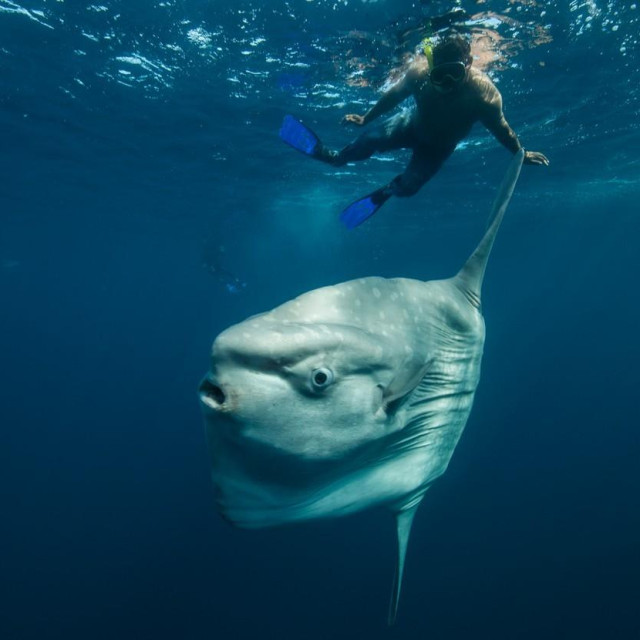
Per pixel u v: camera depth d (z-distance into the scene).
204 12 9.84
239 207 28.91
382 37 9.84
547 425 40.94
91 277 85.62
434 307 2.75
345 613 18.33
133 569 22.62
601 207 32.53
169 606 19.66
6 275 77.94
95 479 34.59
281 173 21.28
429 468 2.73
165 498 29.97
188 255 54.84
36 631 19.28
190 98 13.80
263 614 18.67
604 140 17.83
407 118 6.07
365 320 2.24
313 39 10.32
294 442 1.67
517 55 10.85
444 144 5.96
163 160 19.73
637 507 23.36
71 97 14.05
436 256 61.16
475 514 24.61
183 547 23.69
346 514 2.33
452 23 9.30
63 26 10.64
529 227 40.47
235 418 1.57
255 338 1.60
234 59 11.55
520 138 16.94
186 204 28.20
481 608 18.17
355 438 1.81
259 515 1.88
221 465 1.66
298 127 5.71
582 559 20.09
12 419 64.81
